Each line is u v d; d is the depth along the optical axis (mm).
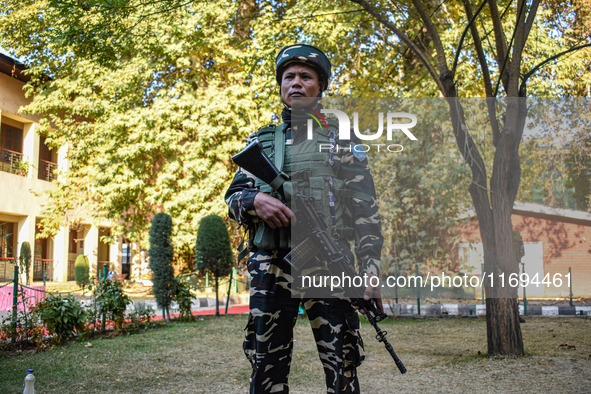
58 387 4004
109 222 18391
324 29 10234
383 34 9875
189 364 4887
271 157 2121
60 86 15953
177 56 14844
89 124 16141
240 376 4371
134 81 14977
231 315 9906
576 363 4508
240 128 14844
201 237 9820
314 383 4078
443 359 4758
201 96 15438
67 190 16875
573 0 8922
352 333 2092
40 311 6246
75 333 6742
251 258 2135
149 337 6734
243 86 15289
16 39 14938
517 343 4883
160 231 8891
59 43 6766
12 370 4625
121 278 23344
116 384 4098
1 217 18125
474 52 9398
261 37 12148
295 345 5766
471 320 7055
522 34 5035
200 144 14789
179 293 8891
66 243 20828
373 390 3748
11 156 18422
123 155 14922
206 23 14492
